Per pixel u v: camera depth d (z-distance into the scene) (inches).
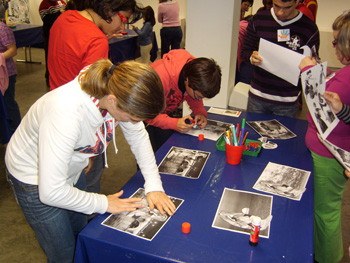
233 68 94.9
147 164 44.8
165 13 206.5
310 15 88.0
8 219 79.5
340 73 48.6
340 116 46.5
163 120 61.3
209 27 86.0
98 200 38.4
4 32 96.6
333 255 59.8
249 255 34.0
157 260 33.9
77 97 32.9
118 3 51.9
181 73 56.9
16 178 40.4
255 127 67.6
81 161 41.7
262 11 73.2
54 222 41.9
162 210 40.7
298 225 38.8
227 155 52.7
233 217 39.9
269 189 46.1
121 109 32.0
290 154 56.8
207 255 33.9
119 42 168.1
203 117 67.1
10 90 105.7
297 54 62.8
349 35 44.1
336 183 56.1
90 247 37.2
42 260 67.4
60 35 55.2
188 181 47.9
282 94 74.7
